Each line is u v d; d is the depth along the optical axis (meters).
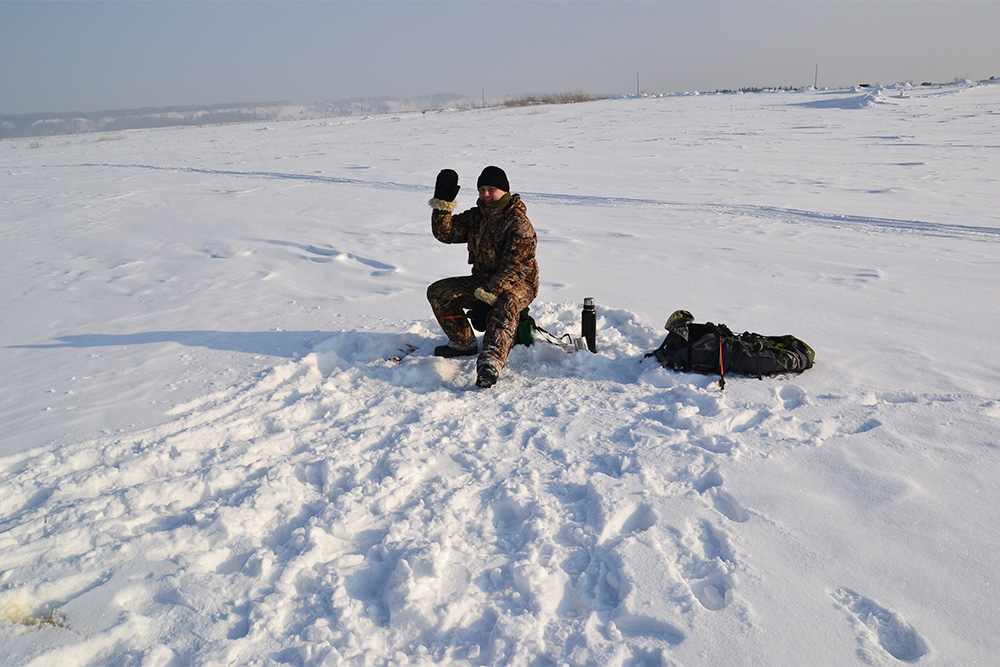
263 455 3.63
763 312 5.87
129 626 2.40
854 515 2.91
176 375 4.73
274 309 6.26
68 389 4.53
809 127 25.69
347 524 2.94
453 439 3.74
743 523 2.88
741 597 2.45
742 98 48.41
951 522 2.84
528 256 4.60
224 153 26.11
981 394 4.06
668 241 9.06
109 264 8.41
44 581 2.61
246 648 2.32
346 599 2.51
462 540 2.88
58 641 2.32
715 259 7.96
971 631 2.28
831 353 4.85
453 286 4.94
